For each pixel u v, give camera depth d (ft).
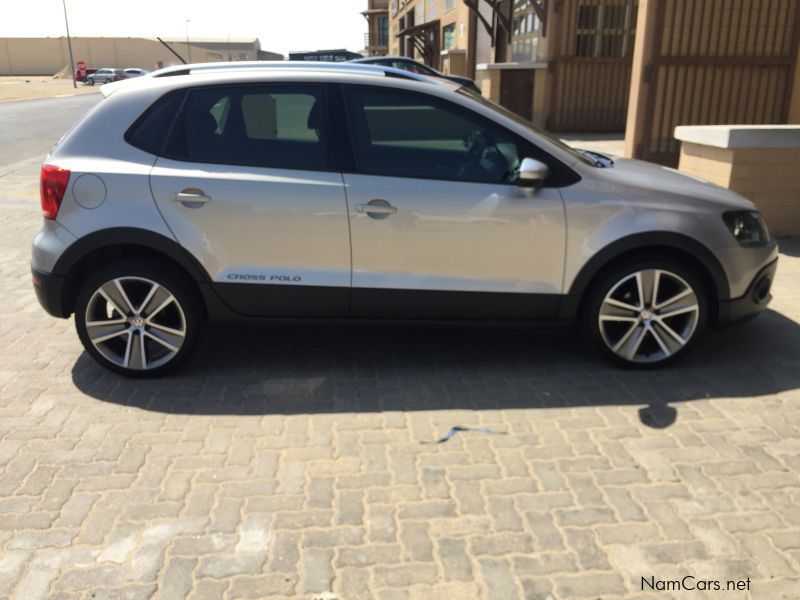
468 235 12.79
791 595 8.05
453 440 11.36
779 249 21.13
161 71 13.57
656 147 30.58
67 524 9.36
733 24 29.12
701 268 13.33
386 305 13.16
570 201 12.78
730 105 30.09
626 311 13.34
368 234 12.75
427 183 12.75
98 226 12.64
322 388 13.24
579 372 13.73
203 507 9.70
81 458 10.93
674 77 29.71
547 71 54.75
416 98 12.85
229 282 12.94
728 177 21.53
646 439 11.30
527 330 13.60
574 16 53.72
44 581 8.36
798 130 21.21
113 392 13.12
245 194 12.59
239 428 11.80
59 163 12.75
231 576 8.41
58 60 328.70
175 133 12.87
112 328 13.38
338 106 12.87
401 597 8.07
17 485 10.23
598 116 56.08
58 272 12.86
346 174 12.73
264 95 12.85
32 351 15.10
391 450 11.10
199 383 13.47
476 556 8.71
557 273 13.07
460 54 80.43
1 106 104.42
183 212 12.62
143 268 12.98
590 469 10.51
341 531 9.20
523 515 9.47
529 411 12.26
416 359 14.44
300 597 8.08
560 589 8.17
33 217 27.91
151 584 8.29
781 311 16.67
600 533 9.10
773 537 8.99
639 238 12.78
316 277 12.96
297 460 10.84
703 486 10.06
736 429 11.57
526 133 12.96
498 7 65.82
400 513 9.55
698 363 14.03
